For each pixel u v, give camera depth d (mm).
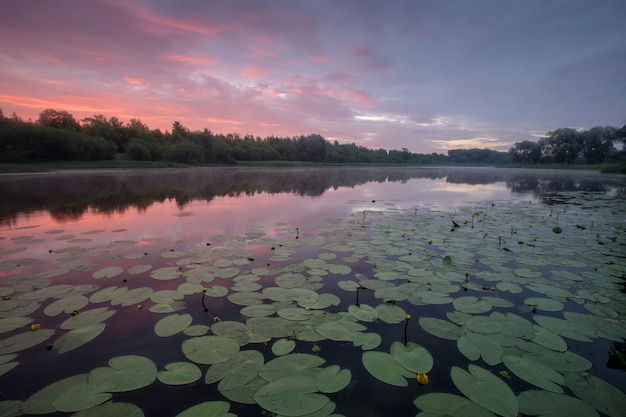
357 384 1850
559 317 2697
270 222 6762
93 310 2723
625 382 1905
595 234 5715
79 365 2016
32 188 13523
